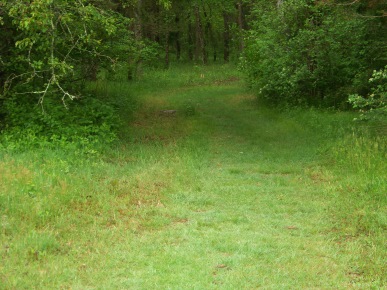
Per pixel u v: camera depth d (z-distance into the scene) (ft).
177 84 96.73
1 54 41.70
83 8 37.01
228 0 135.85
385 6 46.47
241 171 35.17
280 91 62.39
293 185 31.45
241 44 122.01
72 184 28.02
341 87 57.26
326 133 44.88
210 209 26.73
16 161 31.32
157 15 110.63
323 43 55.77
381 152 35.04
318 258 20.04
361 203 26.48
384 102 36.96
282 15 60.03
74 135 38.81
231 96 78.28
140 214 25.08
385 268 18.88
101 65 52.21
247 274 18.31
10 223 22.22
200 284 17.33
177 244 21.43
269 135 48.19
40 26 34.63
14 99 41.83
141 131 48.65
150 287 17.19
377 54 50.03
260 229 23.57
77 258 19.53
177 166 34.73
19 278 17.15
